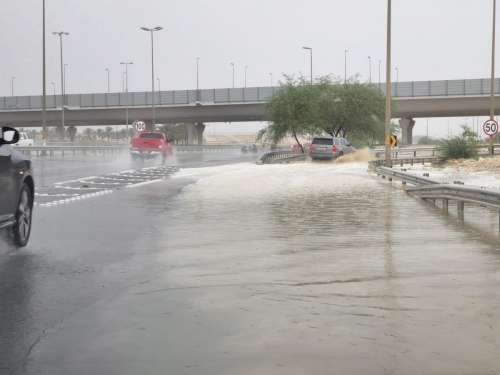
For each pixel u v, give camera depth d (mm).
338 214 15633
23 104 102250
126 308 6711
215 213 15797
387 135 33969
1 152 9711
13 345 5496
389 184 26344
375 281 7988
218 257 9703
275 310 6594
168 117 100000
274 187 24562
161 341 5578
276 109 61656
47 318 6332
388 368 4891
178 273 8516
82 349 5391
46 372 4867
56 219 14516
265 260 9445
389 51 34281
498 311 6531
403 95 89500
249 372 4828
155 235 12055
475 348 5352
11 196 9875
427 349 5328
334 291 7445
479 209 17016
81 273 8539
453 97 87938
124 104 99062
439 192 17406
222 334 5770
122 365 5000
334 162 49812
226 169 38344
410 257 9695
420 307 6699
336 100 66062
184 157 63406
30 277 8281
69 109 100250
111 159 53844
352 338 5629
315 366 4941
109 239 11539
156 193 21719
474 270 8688
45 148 56938
